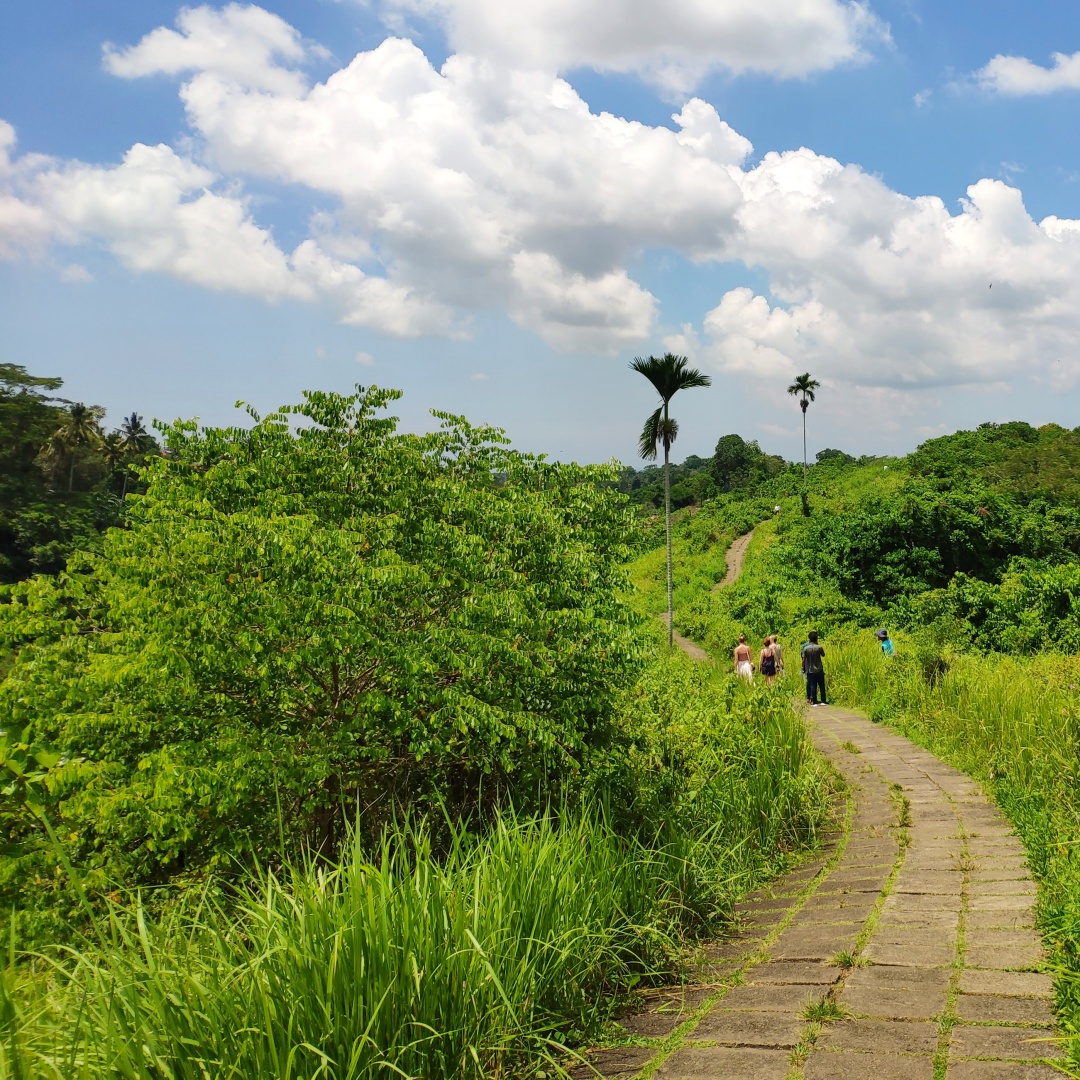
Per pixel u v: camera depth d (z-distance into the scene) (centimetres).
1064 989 323
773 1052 317
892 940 427
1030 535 3192
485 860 386
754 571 3934
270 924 300
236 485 698
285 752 555
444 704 586
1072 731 761
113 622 663
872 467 6750
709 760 688
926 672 1284
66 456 6475
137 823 531
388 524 671
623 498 894
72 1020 262
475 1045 310
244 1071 253
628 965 429
